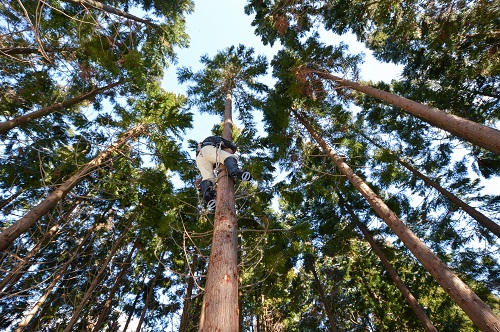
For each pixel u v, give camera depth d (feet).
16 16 22.44
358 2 29.17
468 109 34.76
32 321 36.35
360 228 39.58
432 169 41.39
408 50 36.52
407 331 41.04
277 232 27.58
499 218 36.04
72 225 31.65
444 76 34.96
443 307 39.65
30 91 29.37
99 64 27.04
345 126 37.40
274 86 35.68
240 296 35.37
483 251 34.60
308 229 25.55
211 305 6.48
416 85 39.04
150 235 36.17
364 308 46.16
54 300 34.78
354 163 37.14
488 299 34.42
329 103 36.65
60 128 36.04
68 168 30.76
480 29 26.17
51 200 20.25
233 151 12.90
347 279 46.62
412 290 41.24
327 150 31.58
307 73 30.96
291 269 41.06
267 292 38.06
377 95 24.85
